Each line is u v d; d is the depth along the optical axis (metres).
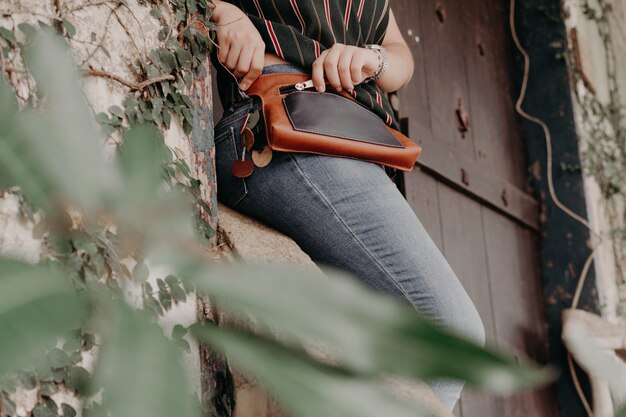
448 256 2.86
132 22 1.25
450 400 1.39
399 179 2.70
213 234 1.33
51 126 0.39
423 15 3.08
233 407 1.23
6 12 1.04
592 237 3.50
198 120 1.36
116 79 1.18
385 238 1.36
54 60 0.41
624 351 3.19
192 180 1.27
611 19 4.26
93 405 0.96
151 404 0.38
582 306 3.43
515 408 3.07
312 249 1.40
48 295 0.36
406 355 0.31
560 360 3.33
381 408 0.37
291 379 0.36
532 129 3.64
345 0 1.52
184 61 1.33
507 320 3.17
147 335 0.40
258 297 0.35
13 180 0.39
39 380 0.94
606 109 3.93
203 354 1.20
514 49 3.73
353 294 0.33
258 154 1.38
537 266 3.50
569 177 3.57
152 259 0.38
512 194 3.35
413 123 2.74
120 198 0.38
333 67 1.41
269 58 1.44
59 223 0.41
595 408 3.12
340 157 1.38
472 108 3.27
